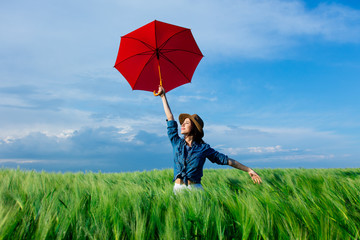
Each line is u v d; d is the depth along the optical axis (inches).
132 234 64.1
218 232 69.1
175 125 118.0
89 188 119.0
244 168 109.3
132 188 107.3
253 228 72.2
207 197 91.4
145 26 138.6
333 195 102.6
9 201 81.8
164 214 76.8
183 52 156.9
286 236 68.8
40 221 62.1
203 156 106.3
